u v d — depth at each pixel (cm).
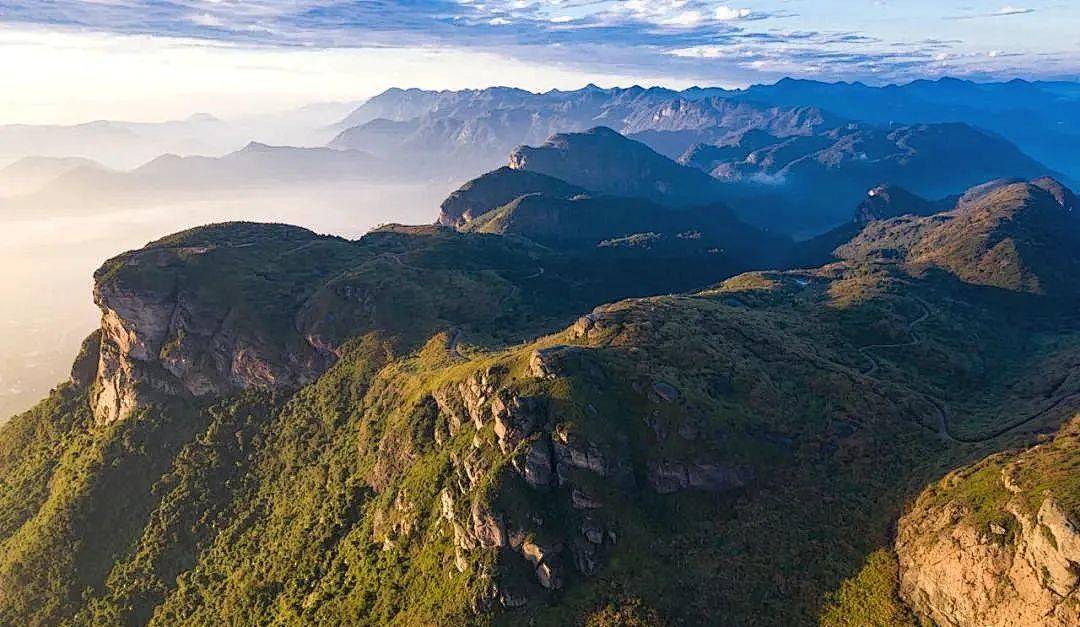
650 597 11888
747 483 13838
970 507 11419
